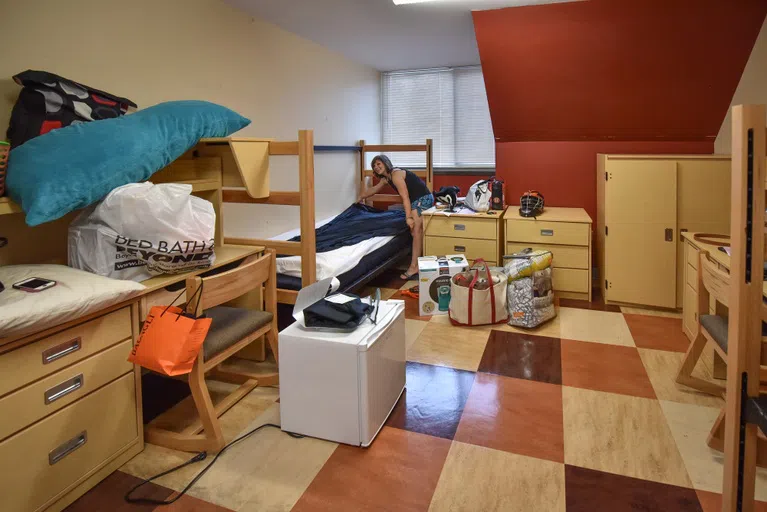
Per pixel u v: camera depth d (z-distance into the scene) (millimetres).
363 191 5438
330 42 4371
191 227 2018
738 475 1324
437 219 3967
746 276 1256
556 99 3852
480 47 3643
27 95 1971
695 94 3584
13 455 1452
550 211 3971
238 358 2701
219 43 3236
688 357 2303
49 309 1466
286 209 4078
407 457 1860
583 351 2777
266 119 3785
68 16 2262
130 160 1893
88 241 1880
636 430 2012
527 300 3104
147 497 1667
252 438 1994
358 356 1853
